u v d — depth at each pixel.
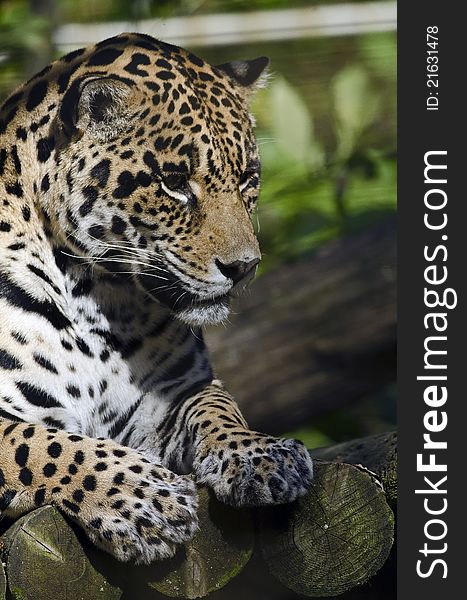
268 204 20.53
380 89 21.69
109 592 9.62
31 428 10.28
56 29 19.78
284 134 19.94
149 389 11.74
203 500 9.91
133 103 10.95
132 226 11.05
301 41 21.33
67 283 11.25
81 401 11.39
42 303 11.16
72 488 9.80
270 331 20.00
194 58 11.69
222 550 9.85
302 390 20.31
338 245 20.64
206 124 11.05
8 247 11.12
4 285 11.06
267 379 20.03
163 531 9.59
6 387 10.99
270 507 9.97
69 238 11.10
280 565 9.99
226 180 11.10
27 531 9.34
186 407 11.58
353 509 9.91
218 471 10.09
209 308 11.25
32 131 11.25
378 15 20.53
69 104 10.95
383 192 20.84
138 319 11.60
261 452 10.10
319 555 9.93
